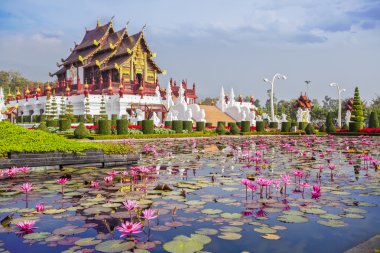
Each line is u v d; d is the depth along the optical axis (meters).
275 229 4.16
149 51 63.31
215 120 47.97
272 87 43.75
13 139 9.71
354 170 9.26
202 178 7.92
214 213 4.84
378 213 4.90
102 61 60.88
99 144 10.95
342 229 4.18
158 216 4.70
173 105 45.38
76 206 5.25
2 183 7.36
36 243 3.69
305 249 3.54
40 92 62.69
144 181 7.56
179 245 3.59
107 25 65.75
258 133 37.56
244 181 5.72
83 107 47.72
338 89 50.44
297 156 13.20
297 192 6.35
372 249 3.41
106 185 7.06
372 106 82.75
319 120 82.06
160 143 21.94
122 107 46.97
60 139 10.59
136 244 3.63
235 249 3.52
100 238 3.84
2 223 4.43
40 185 7.07
